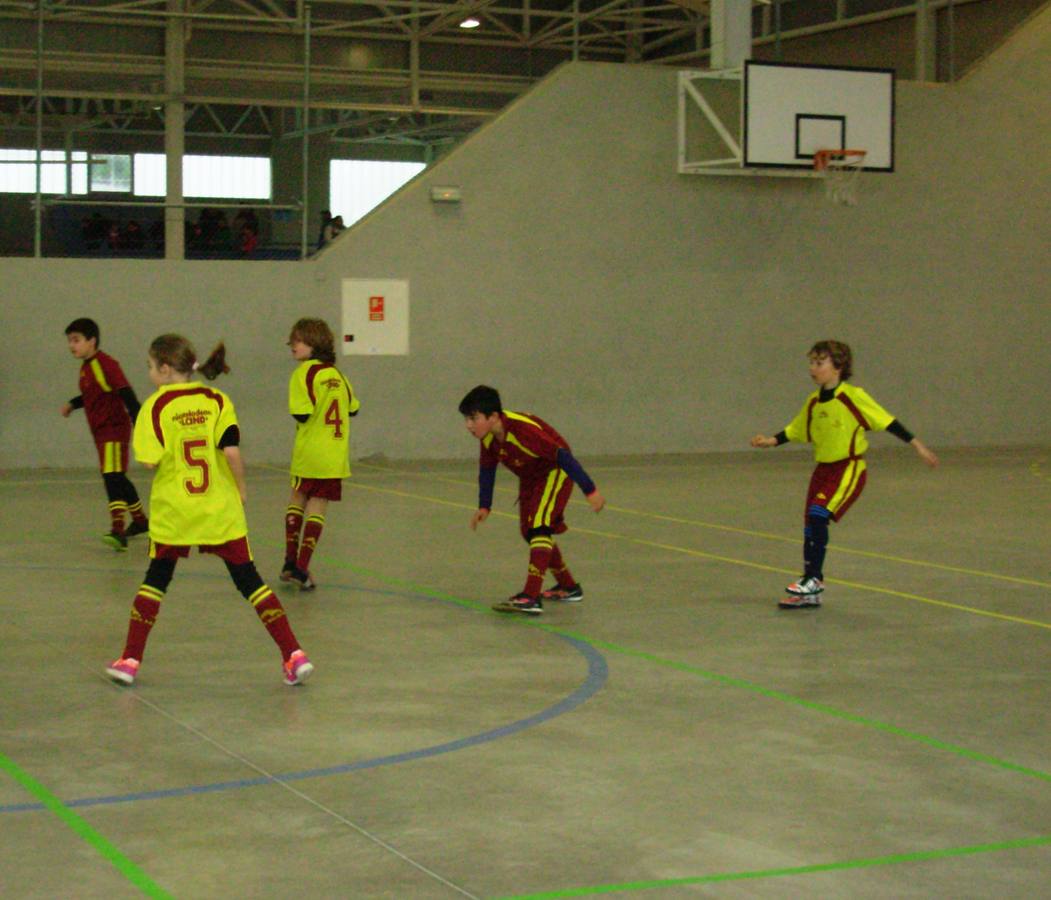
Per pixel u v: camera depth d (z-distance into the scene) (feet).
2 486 46.39
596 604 27.27
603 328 58.65
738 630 24.89
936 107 62.75
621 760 16.85
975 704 19.77
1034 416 65.36
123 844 13.75
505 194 57.00
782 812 14.97
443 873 13.06
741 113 56.44
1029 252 64.80
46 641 23.40
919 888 12.84
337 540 35.22
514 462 26.02
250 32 74.18
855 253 61.93
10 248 101.30
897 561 32.76
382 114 99.71
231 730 18.06
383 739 17.70
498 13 81.41
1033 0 66.85
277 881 12.82
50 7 64.85
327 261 55.16
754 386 60.90
